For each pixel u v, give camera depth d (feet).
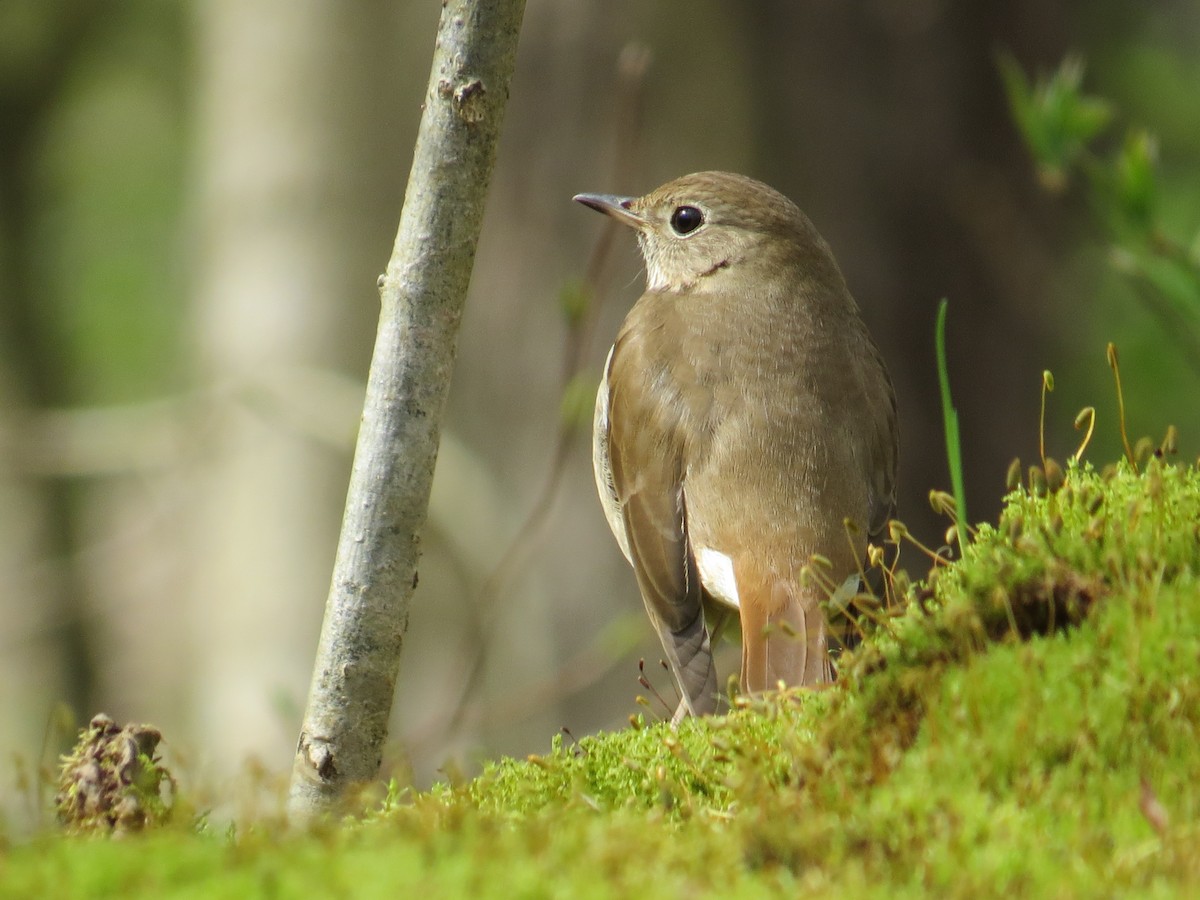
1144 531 16.62
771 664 21.08
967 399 44.47
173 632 71.92
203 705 48.44
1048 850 13.21
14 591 66.23
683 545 25.13
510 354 41.86
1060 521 16.62
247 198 47.01
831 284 28.14
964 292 44.19
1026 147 44.55
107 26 71.67
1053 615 15.70
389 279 17.74
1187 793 13.74
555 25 41.24
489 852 13.03
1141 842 13.37
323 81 46.60
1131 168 26.35
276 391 45.27
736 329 26.68
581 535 41.52
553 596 41.75
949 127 43.55
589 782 16.49
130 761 15.89
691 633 24.77
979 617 16.21
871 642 16.46
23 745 65.21
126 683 71.51
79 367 76.02
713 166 41.47
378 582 17.53
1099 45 59.62
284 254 46.80
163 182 76.84
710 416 25.46
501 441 41.96
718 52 41.47
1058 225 45.70
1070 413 55.67
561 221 41.42
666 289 29.37
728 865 13.21
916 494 43.65
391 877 12.61
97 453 50.80
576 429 36.50
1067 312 49.55
